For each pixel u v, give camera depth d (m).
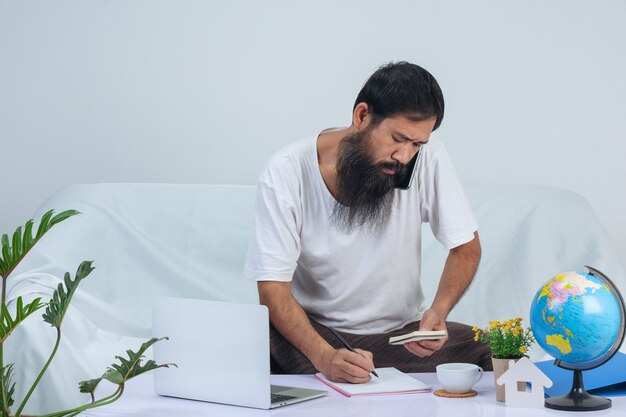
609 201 3.60
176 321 1.70
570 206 3.14
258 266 2.05
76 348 2.38
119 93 3.63
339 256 2.11
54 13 3.60
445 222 2.12
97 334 2.52
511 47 3.56
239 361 1.61
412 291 2.18
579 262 2.94
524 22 3.55
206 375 1.66
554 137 3.59
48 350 2.19
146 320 2.95
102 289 2.98
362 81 3.61
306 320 1.99
